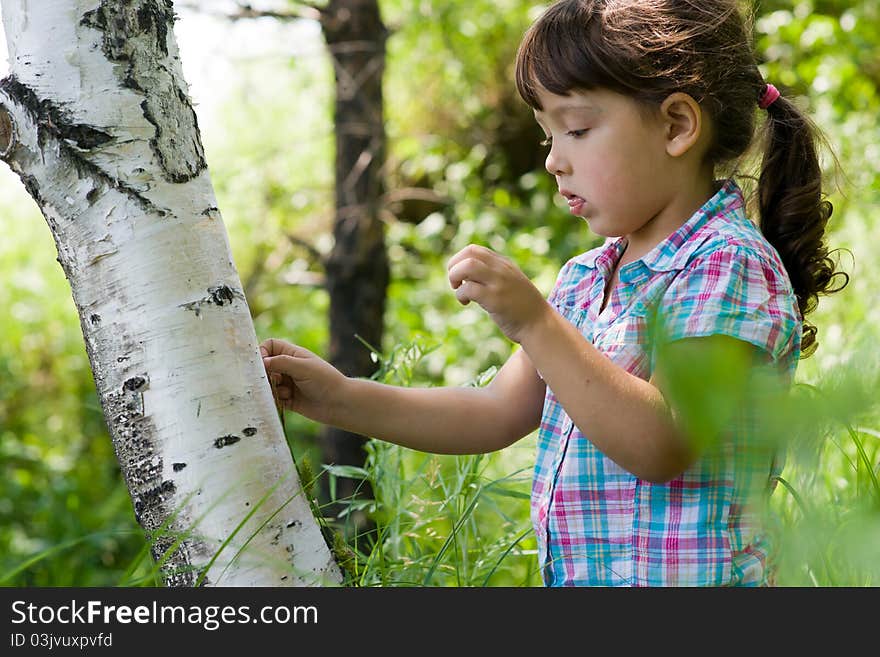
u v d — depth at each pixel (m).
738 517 1.31
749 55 1.53
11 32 1.26
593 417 1.21
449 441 1.60
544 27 1.42
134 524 4.72
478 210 6.59
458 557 1.73
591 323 1.49
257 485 1.24
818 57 5.39
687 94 1.39
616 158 1.38
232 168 5.61
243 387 1.26
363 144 4.34
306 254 6.62
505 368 1.67
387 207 4.57
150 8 1.26
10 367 6.95
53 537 4.64
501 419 1.62
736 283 1.32
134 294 1.22
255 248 6.58
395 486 1.85
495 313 1.23
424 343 1.97
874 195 4.24
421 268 6.90
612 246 1.54
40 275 7.76
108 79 1.23
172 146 1.26
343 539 1.48
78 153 1.22
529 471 2.66
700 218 1.42
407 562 1.67
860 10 5.62
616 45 1.36
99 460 6.19
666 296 1.36
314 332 6.78
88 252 1.23
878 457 2.02
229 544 1.22
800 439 0.48
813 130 1.62
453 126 7.12
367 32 4.20
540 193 6.88
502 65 6.87
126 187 1.22
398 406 1.58
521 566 2.24
